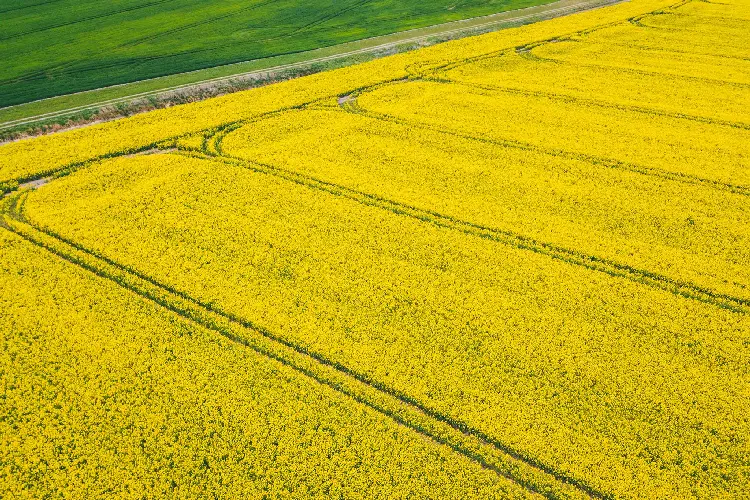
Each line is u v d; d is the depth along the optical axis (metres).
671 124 41.56
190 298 24.09
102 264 26.11
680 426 18.52
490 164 35.56
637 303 24.12
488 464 17.41
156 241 27.56
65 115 41.47
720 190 33.03
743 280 25.56
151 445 17.52
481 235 28.80
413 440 17.89
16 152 36.06
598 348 21.61
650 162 36.12
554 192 32.53
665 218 30.25
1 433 18.08
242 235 28.12
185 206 30.56
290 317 22.86
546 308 23.69
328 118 41.88
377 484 16.50
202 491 16.30
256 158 35.72
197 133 39.25
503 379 20.17
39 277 25.08
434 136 39.22
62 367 20.30
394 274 25.56
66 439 17.73
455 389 19.67
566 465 17.14
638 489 16.55
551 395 19.47
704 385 19.98
